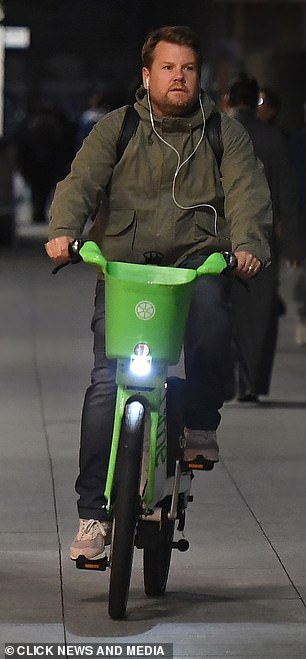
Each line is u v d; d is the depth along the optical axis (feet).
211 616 37.45
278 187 68.44
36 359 82.48
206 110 37.83
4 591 39.40
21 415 65.72
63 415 65.82
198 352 37.58
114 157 37.86
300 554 43.52
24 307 106.93
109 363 37.58
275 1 122.93
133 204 37.93
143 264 36.94
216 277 37.93
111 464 36.45
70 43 338.34
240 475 54.08
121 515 35.94
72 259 36.78
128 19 326.65
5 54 313.53
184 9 186.70
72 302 110.52
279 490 51.78
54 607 37.96
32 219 194.90
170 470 37.70
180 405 38.01
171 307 35.04
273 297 69.15
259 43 126.41
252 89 68.59
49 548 43.80
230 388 69.51
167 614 37.55
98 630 36.09
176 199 37.86
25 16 330.75
